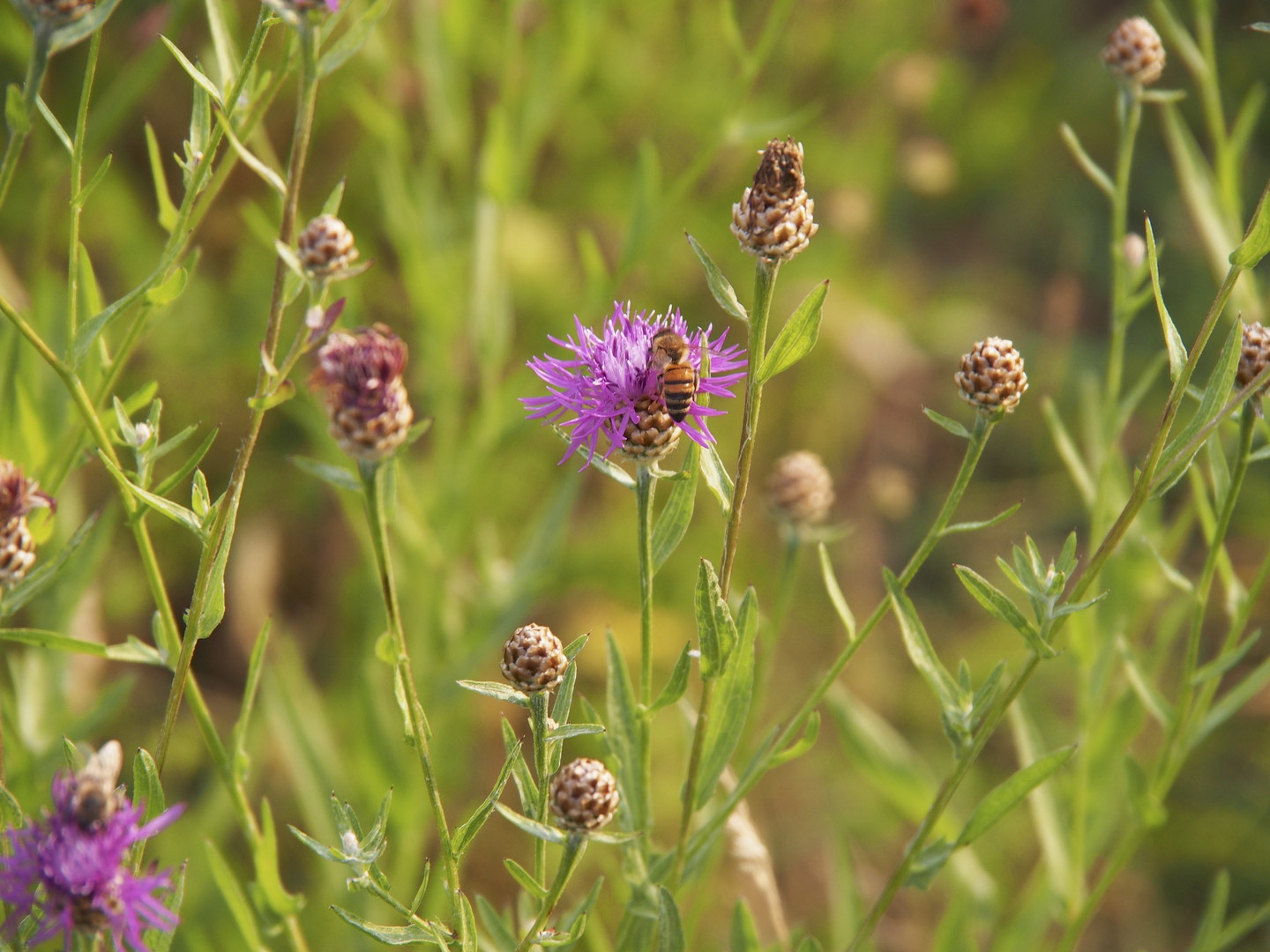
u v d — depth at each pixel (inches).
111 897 18.9
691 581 33.4
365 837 20.3
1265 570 22.7
